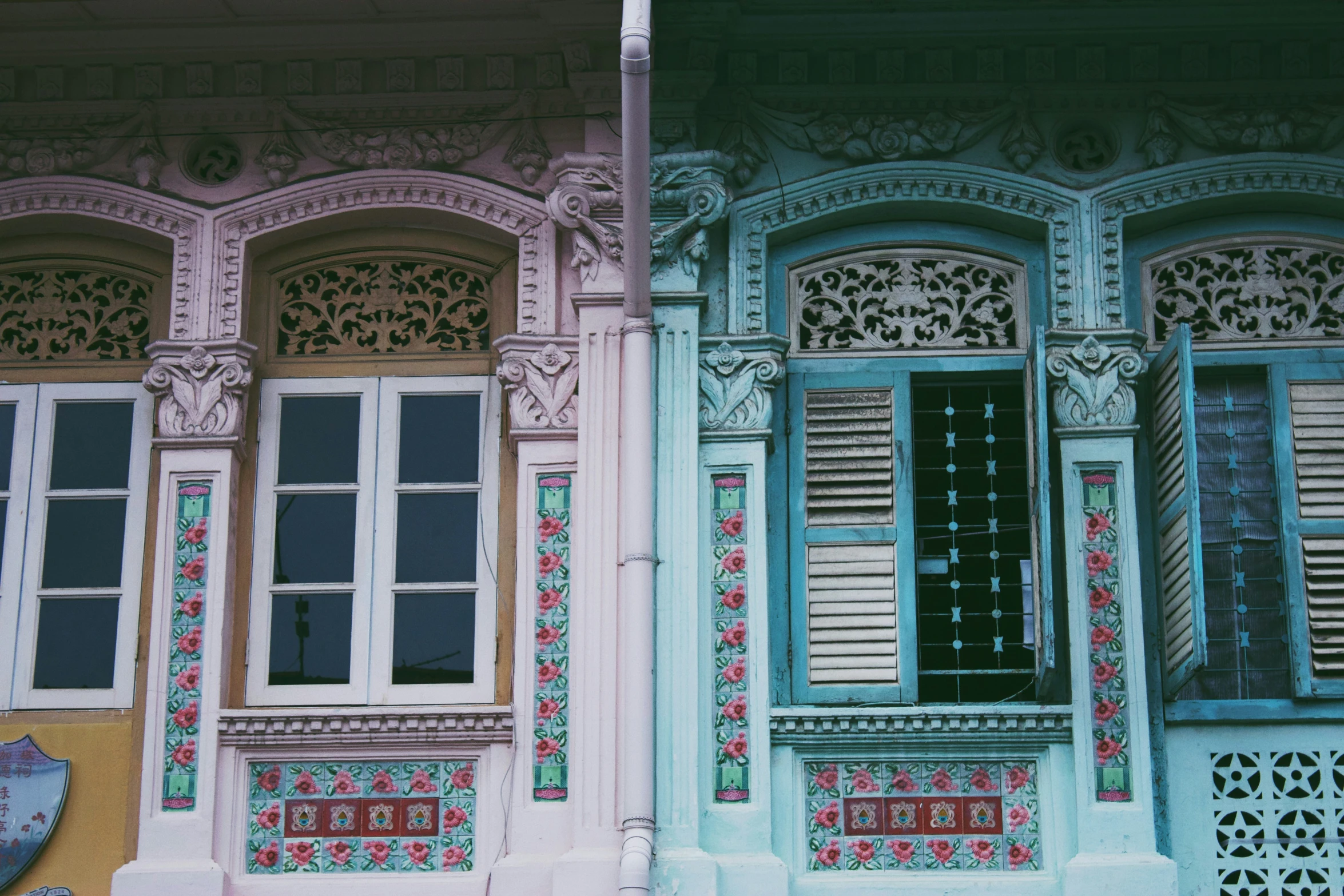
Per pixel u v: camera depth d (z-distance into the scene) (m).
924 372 8.48
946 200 8.59
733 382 8.30
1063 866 7.68
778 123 8.70
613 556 7.98
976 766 7.92
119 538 8.45
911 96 8.73
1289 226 8.65
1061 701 7.99
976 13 8.62
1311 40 8.66
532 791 7.82
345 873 7.88
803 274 8.68
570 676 7.91
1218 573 8.22
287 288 8.80
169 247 8.80
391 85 8.81
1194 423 8.11
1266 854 7.79
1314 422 8.35
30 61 8.85
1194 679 8.08
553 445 8.27
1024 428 8.43
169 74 8.87
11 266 8.86
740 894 7.60
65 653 8.29
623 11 7.43
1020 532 8.30
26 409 8.64
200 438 8.34
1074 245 8.48
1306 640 8.05
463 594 8.32
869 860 7.82
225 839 7.90
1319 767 7.90
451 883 7.79
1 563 8.42
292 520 8.45
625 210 7.78
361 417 8.57
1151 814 7.69
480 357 8.63
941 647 8.20
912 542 8.26
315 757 8.02
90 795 8.05
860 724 7.91
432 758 8.01
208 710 8.01
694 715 7.78
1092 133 8.74
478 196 8.66
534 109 8.77
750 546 8.08
